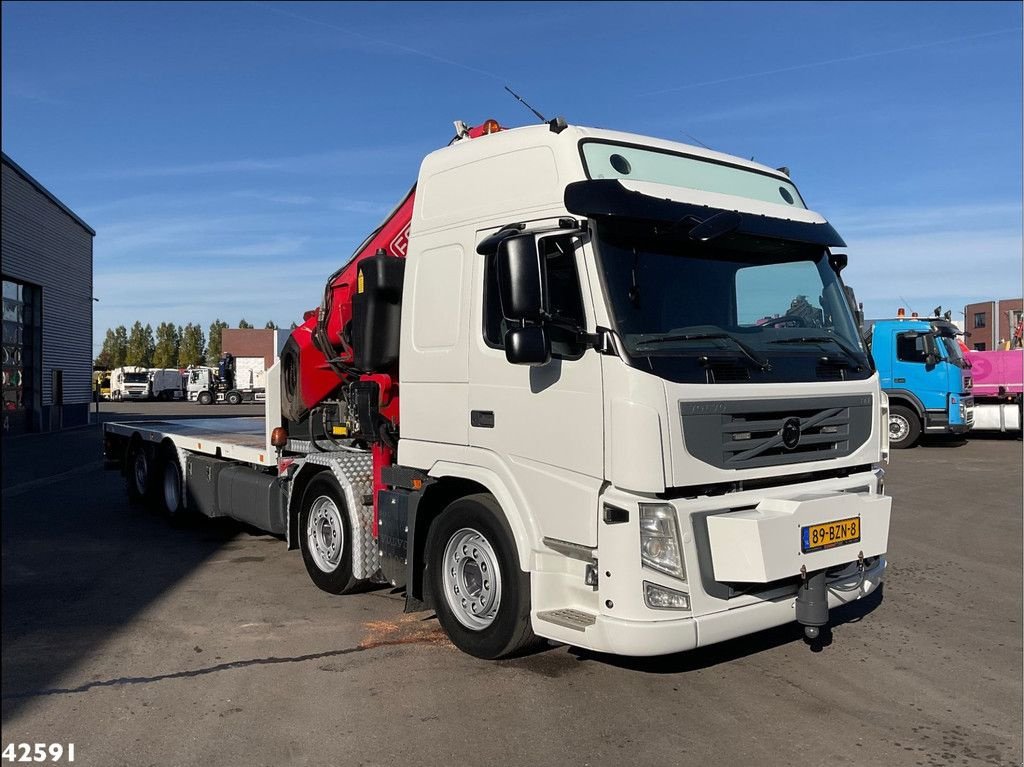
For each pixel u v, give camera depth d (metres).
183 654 5.53
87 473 16.30
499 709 4.62
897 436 19.17
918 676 5.16
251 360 60.88
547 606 4.82
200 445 9.66
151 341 108.31
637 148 5.13
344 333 7.00
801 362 4.99
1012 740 4.27
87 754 4.11
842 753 4.12
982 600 6.90
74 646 5.69
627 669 5.23
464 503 5.34
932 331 18.59
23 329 28.34
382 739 4.27
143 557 8.54
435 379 5.52
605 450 4.42
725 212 4.76
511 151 5.11
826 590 4.75
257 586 7.30
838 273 5.69
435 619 6.27
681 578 4.32
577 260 4.59
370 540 6.52
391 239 6.53
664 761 4.03
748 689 4.93
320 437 7.70
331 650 5.59
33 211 28.48
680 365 4.43
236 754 4.11
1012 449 19.30
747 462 4.59
